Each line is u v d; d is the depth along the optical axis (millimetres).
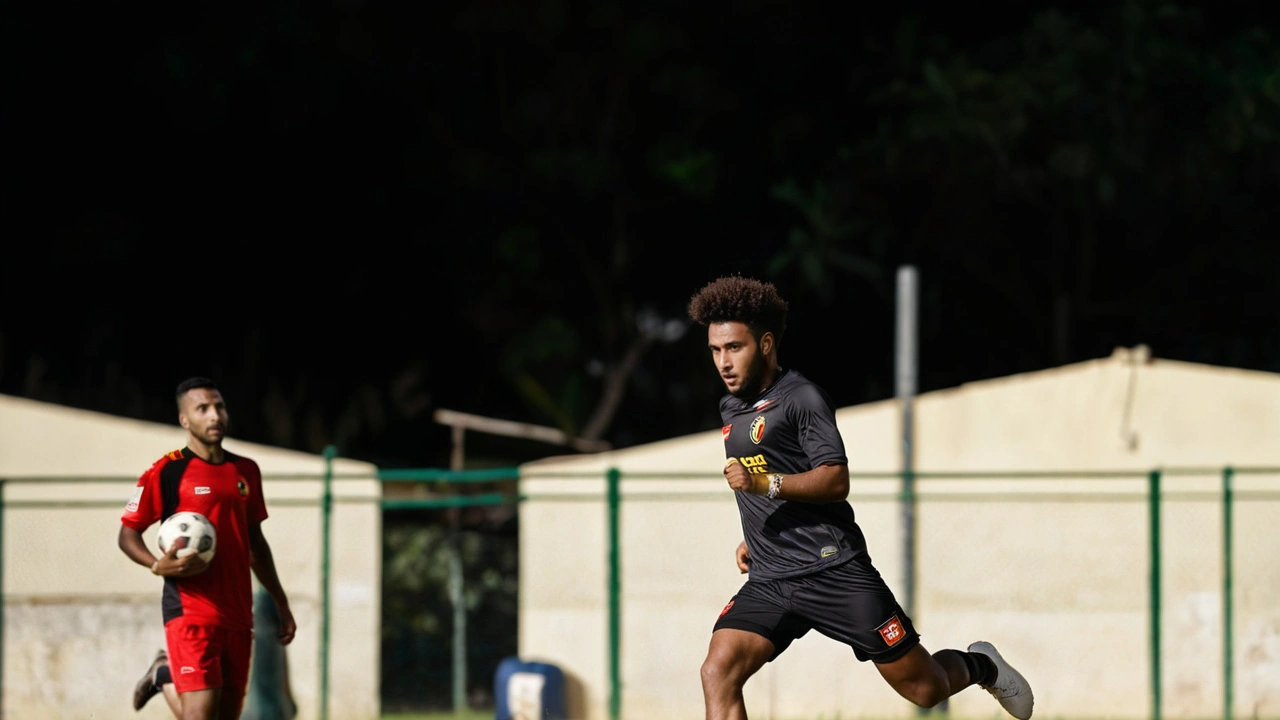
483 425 73312
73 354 95750
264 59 91000
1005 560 56312
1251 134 83062
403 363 99500
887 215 92875
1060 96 82688
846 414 57656
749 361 23406
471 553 68375
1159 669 49469
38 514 55469
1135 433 57250
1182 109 84625
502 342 100875
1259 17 92062
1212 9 92125
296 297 97000
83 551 55438
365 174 95500
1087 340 97688
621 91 95750
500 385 102312
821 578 23422
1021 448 57250
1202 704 55000
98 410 91188
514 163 96812
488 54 94562
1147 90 84188
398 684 65062
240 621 27766
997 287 95875
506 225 97562
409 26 92438
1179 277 95125
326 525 48500
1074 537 56312
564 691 53219
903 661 23609
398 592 66812
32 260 93938
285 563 55688
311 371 98125
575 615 56969
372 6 91250
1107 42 84000
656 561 57219
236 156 93625
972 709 55000
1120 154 83688
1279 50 85875
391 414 98562
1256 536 56000
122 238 93625
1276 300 94750
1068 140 84688
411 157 95688
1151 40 83875
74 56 91250
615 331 100375
